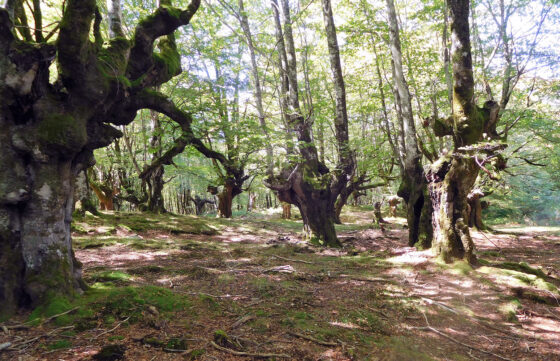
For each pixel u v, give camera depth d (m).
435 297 6.81
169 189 30.73
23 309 4.45
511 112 13.73
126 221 13.96
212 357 3.85
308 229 13.04
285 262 9.62
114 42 5.63
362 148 14.71
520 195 24.92
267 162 12.43
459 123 8.34
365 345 4.66
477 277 7.67
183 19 6.43
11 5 4.59
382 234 16.31
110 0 6.22
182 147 8.76
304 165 12.80
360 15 16.16
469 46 8.15
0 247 4.36
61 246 4.82
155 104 6.63
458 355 4.73
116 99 5.50
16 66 4.26
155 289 5.50
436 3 14.88
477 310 6.30
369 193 33.53
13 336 3.86
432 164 9.23
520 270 8.35
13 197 4.38
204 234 14.52
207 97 13.80
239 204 34.88
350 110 21.53
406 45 17.08
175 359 3.73
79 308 4.50
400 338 5.05
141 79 6.05
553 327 5.78
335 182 13.02
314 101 19.45
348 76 21.06
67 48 4.44
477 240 14.89
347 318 5.55
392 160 15.16
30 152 4.51
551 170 19.19
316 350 4.32
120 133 5.98
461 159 8.36
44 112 4.60
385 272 8.63
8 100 4.34
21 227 4.56
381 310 6.09
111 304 4.76
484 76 13.52
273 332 4.75
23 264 4.53
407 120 10.95
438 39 19.50
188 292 6.07
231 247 11.60
